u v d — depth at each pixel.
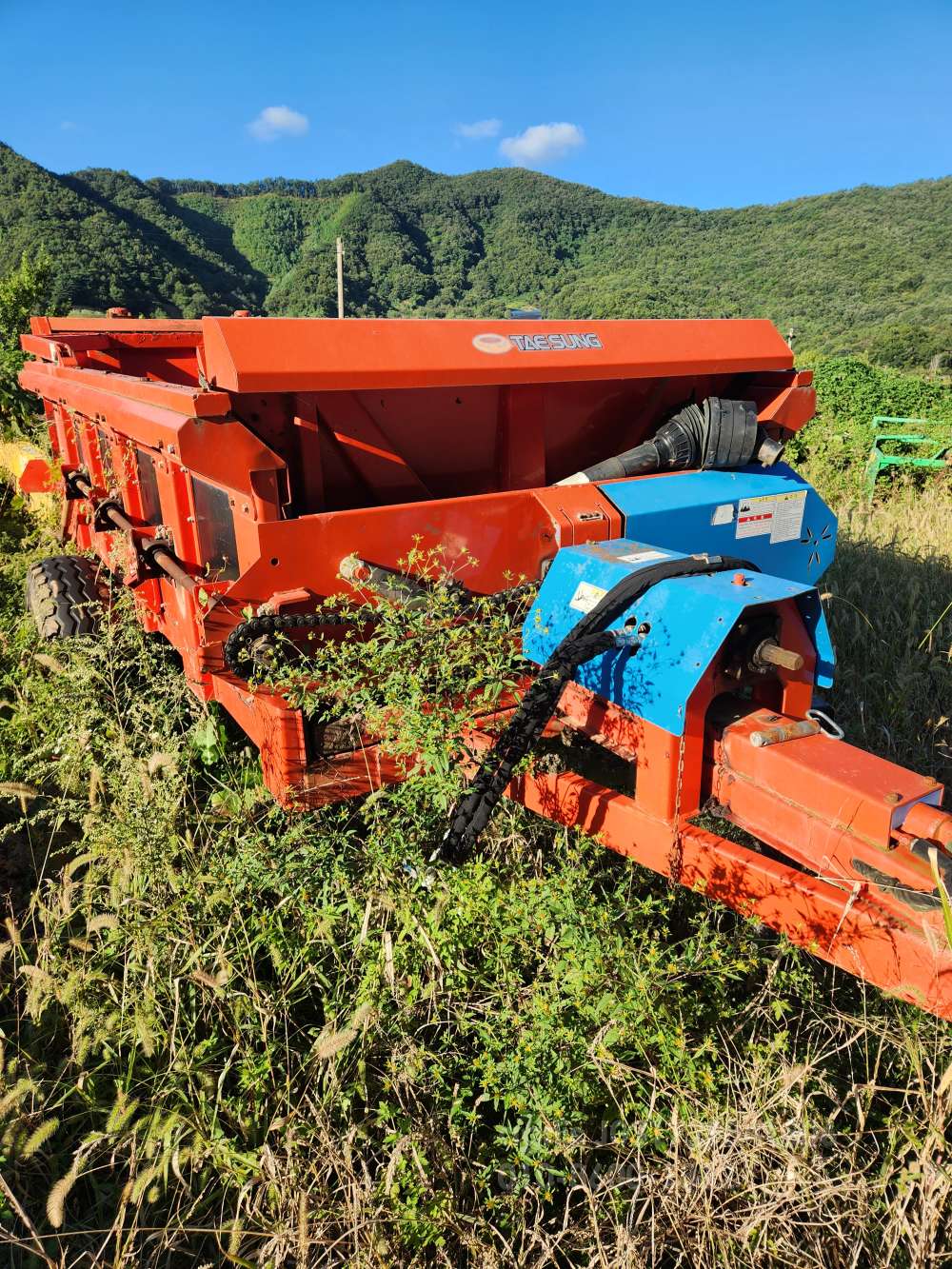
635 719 2.46
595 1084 2.23
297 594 2.88
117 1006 2.53
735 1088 2.18
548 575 2.90
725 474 3.96
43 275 13.16
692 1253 1.92
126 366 5.86
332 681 2.61
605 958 2.24
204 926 2.74
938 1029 2.27
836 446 11.05
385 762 2.92
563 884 2.48
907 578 6.04
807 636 2.60
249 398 3.05
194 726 3.60
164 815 2.90
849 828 2.03
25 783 2.99
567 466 4.24
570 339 3.52
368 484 3.44
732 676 2.38
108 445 4.48
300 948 2.62
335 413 3.26
